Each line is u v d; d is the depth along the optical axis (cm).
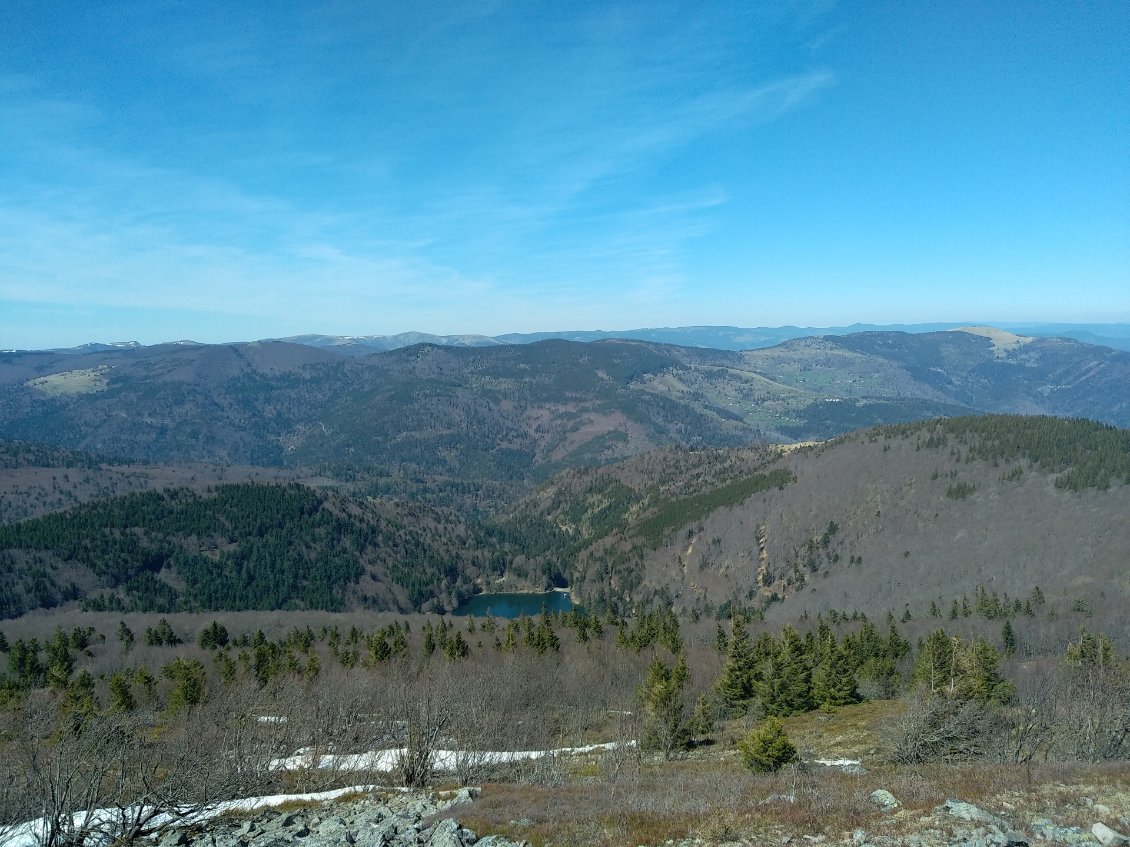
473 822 2733
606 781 4219
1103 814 2205
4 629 15388
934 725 4606
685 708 7731
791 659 8288
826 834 2258
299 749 5975
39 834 2994
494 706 7694
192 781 3766
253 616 17425
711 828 2400
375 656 10250
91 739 3644
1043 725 4584
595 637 12294
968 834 2081
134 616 16888
